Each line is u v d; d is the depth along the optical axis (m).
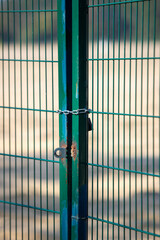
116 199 7.48
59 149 3.50
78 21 3.35
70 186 3.55
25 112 13.82
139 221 6.54
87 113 3.48
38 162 9.63
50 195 7.71
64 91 3.46
